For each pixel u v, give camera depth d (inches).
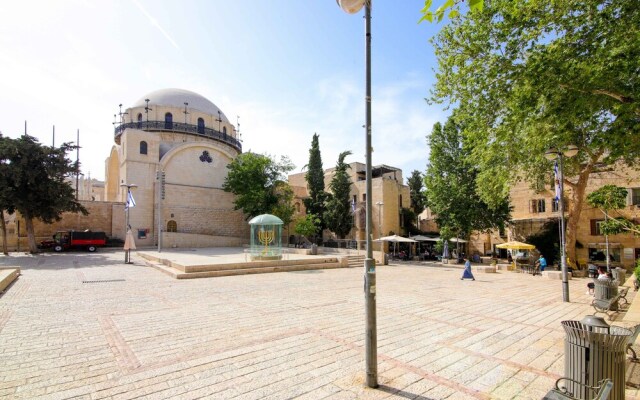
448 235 1355.8
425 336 295.6
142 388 191.5
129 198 1034.1
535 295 538.6
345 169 1840.6
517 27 366.0
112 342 270.4
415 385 197.9
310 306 413.7
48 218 1296.8
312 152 1966.0
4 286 504.1
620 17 293.6
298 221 1644.9
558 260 1180.5
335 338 285.0
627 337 165.0
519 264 1060.5
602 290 421.1
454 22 470.0
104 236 1456.7
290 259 925.8
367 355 196.2
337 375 210.7
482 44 414.6
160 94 2090.3
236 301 442.3
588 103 312.0
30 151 1224.8
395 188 1859.0
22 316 352.5
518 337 296.4
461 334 303.0
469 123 485.7
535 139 410.6
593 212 1290.6
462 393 189.0
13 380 201.0
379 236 1748.3
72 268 819.4
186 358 237.1
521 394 188.5
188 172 1913.1
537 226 1419.8
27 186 1229.1
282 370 217.8
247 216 1900.8
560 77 302.0
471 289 592.1
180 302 432.1
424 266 1156.5
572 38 326.0
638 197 1214.9
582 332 170.7
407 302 450.6
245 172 1814.7
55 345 262.2
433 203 1392.7
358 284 621.6
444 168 1353.3
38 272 730.2
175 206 1824.6
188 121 2050.9
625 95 293.6
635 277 654.5
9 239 1473.9
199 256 1076.5
